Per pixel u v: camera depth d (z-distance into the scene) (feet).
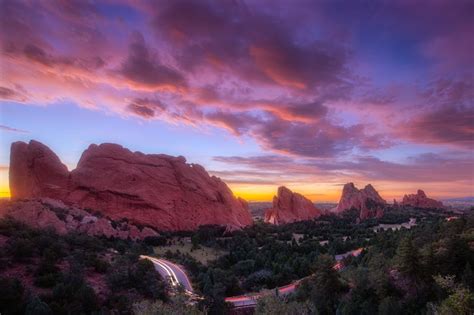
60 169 581.53
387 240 355.15
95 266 254.06
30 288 198.70
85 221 454.81
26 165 567.18
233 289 304.91
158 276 268.41
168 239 534.78
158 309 141.49
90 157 625.41
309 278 283.59
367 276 239.91
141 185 630.33
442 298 189.37
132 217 586.45
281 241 568.41
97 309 193.67
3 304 169.89
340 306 221.05
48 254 236.22
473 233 246.68
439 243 252.62
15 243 237.86
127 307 199.93
